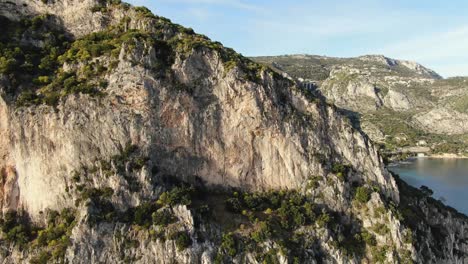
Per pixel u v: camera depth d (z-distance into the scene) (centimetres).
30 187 7081
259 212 7681
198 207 7144
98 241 6531
